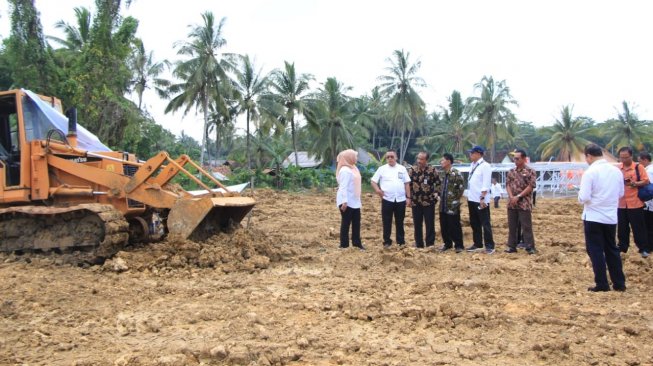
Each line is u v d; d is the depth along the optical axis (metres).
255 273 7.25
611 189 6.29
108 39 28.17
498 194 20.22
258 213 17.11
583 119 57.03
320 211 18.55
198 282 6.70
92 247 7.54
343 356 4.17
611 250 6.38
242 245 7.98
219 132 43.47
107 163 8.44
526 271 7.45
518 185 9.02
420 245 9.70
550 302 5.70
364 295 6.04
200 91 37.09
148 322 5.02
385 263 8.01
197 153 46.03
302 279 6.89
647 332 4.73
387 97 49.16
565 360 4.14
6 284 6.33
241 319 5.08
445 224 9.34
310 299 5.81
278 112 40.22
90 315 5.29
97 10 28.03
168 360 4.06
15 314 5.27
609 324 4.97
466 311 5.27
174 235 7.66
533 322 5.06
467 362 4.11
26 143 8.06
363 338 4.61
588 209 6.39
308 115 43.53
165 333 4.77
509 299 5.87
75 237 7.59
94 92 27.16
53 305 5.62
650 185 8.53
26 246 7.79
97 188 8.21
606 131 55.06
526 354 4.26
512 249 9.09
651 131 53.12
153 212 8.73
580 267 7.76
